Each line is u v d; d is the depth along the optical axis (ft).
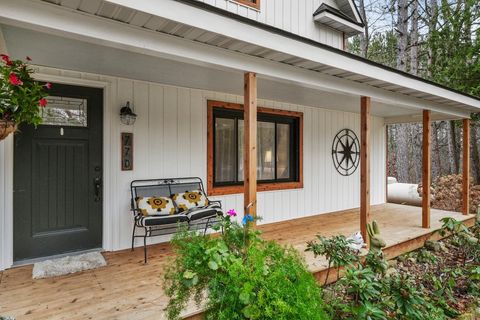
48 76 10.05
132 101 11.87
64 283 8.50
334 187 20.17
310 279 5.77
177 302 5.57
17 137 9.77
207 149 14.01
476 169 28.27
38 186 10.17
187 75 11.08
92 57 8.93
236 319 4.98
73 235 10.82
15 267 9.59
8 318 5.54
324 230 14.84
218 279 5.22
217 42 7.75
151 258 10.64
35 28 5.78
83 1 5.63
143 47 6.86
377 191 23.40
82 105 10.94
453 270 10.36
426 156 15.42
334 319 7.00
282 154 17.62
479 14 22.75
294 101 16.70
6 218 9.43
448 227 11.94
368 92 12.37
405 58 31.71
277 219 16.96
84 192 11.03
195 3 6.66
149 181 12.26
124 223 11.74
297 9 17.19
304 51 9.05
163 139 12.71
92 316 6.70
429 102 15.58
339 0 19.48
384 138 23.85
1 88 5.67
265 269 5.27
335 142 20.21
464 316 8.41
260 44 8.00
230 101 14.80
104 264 9.95
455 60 23.49
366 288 6.99
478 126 27.86
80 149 10.94
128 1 5.85
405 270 11.77
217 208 12.13
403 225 15.75
